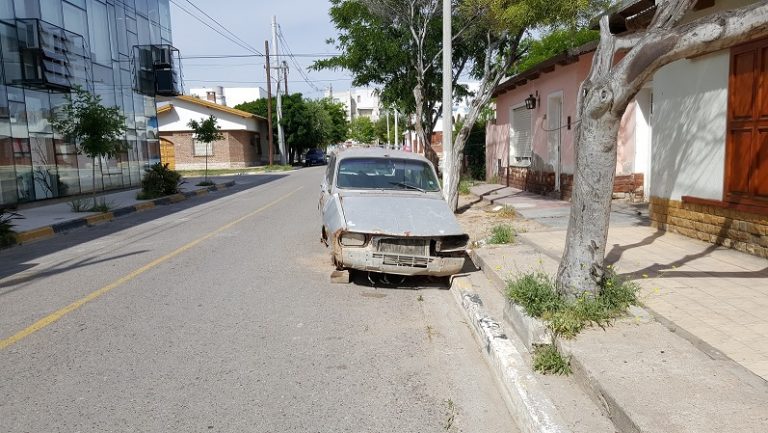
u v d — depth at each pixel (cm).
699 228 741
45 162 1642
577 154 441
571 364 380
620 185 1225
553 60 1302
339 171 826
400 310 592
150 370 431
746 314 455
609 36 418
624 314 440
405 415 365
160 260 830
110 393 392
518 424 351
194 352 468
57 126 1625
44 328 527
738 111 655
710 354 378
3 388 400
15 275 763
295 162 5306
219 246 938
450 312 587
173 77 2402
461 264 667
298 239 997
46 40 1547
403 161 855
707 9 720
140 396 388
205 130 2484
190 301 615
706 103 715
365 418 360
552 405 336
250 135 4475
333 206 746
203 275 733
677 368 353
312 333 516
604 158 427
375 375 426
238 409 370
